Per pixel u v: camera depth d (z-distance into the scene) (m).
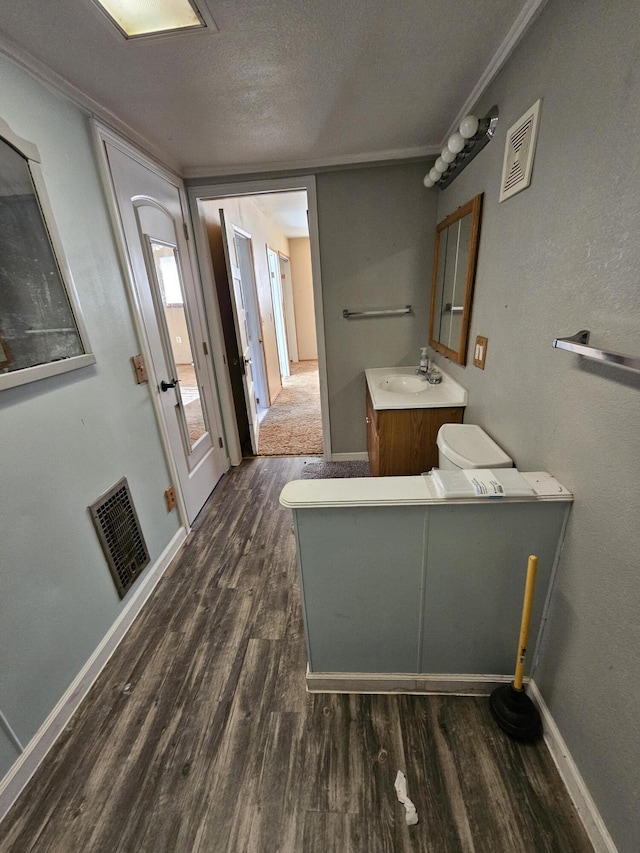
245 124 1.79
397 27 1.18
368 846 0.95
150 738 1.22
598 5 0.81
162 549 2.01
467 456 1.39
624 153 0.76
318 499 1.07
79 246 1.44
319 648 1.28
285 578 1.90
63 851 0.98
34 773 1.14
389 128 1.95
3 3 0.98
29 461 1.18
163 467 2.07
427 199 2.43
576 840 0.94
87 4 1.01
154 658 1.50
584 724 0.97
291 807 1.03
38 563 1.20
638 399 0.75
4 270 1.09
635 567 0.78
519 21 1.15
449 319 2.13
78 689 1.33
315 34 1.20
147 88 1.44
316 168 2.37
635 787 0.79
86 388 1.46
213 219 2.94
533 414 1.20
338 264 2.60
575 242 0.94
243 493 2.75
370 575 1.16
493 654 1.24
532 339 1.19
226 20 1.10
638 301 0.74
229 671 1.43
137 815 1.04
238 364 3.39
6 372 1.09
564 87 0.96
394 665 1.29
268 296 4.78
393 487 1.10
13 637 1.10
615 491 0.83
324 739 1.19
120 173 1.70
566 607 1.04
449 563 1.13
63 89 1.34
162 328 2.08
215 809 1.04
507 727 1.14
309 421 4.11
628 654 0.80
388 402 2.02
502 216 1.39
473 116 1.49
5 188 1.10
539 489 1.03
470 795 1.03
